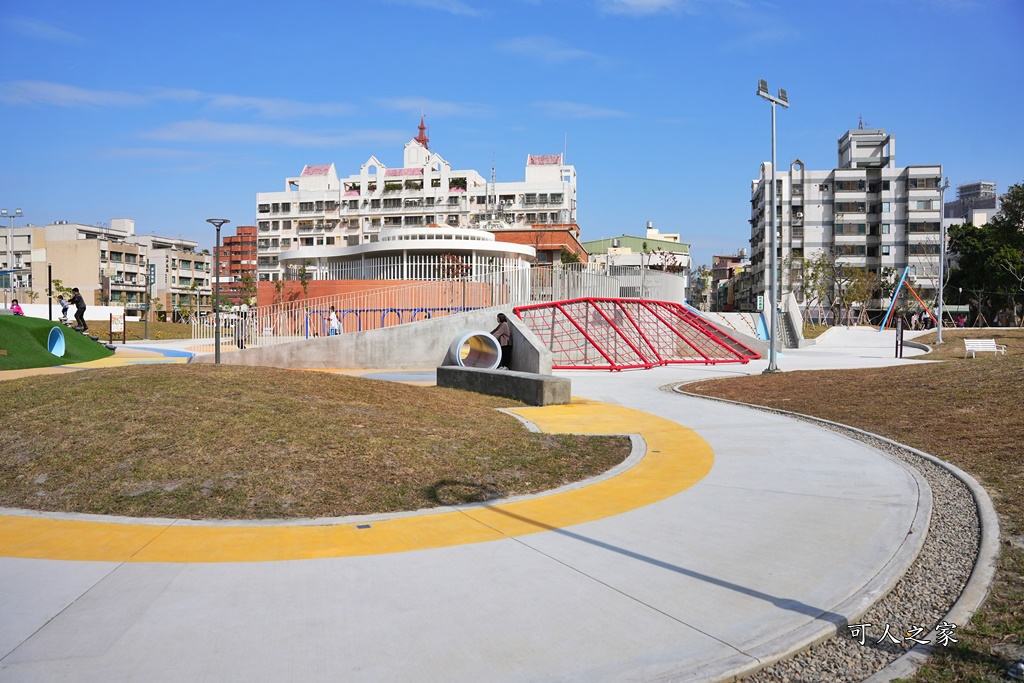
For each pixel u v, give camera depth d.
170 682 3.54
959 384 14.69
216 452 8.04
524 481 8.24
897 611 4.73
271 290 49.38
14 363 22.83
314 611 4.46
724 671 3.77
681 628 4.29
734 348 35.69
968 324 78.69
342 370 25.48
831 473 8.75
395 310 30.12
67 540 5.82
